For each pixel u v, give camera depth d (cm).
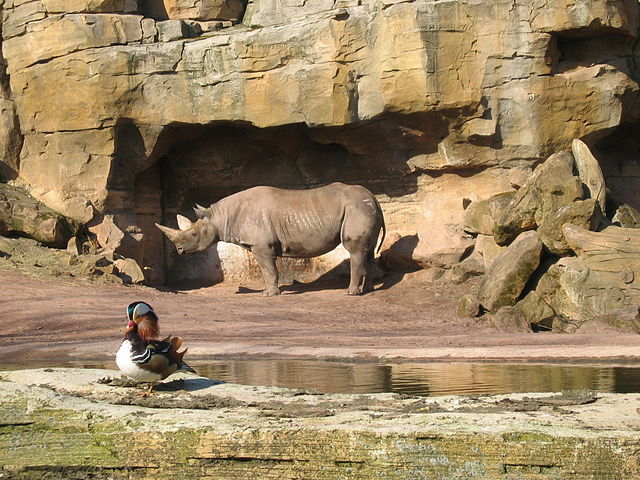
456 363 2066
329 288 3825
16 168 4050
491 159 3659
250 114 3697
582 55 3612
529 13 3462
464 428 1036
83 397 1264
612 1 3416
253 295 3678
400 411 1181
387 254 3806
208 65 3716
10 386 1212
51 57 3828
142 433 1087
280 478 1047
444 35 3450
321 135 3834
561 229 2970
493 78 3509
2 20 3956
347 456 1032
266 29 3650
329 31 3541
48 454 1115
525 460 1005
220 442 1061
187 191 4253
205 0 3941
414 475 1017
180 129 3959
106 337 2636
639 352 2131
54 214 3828
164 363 1288
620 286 2809
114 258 3822
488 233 3562
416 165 3797
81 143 3869
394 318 3098
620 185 3916
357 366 2012
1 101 3994
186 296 3553
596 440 999
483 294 3045
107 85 3766
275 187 3978
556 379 1731
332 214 3631
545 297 2908
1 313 2969
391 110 3562
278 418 1129
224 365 2044
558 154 3316
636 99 3712
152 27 3806
